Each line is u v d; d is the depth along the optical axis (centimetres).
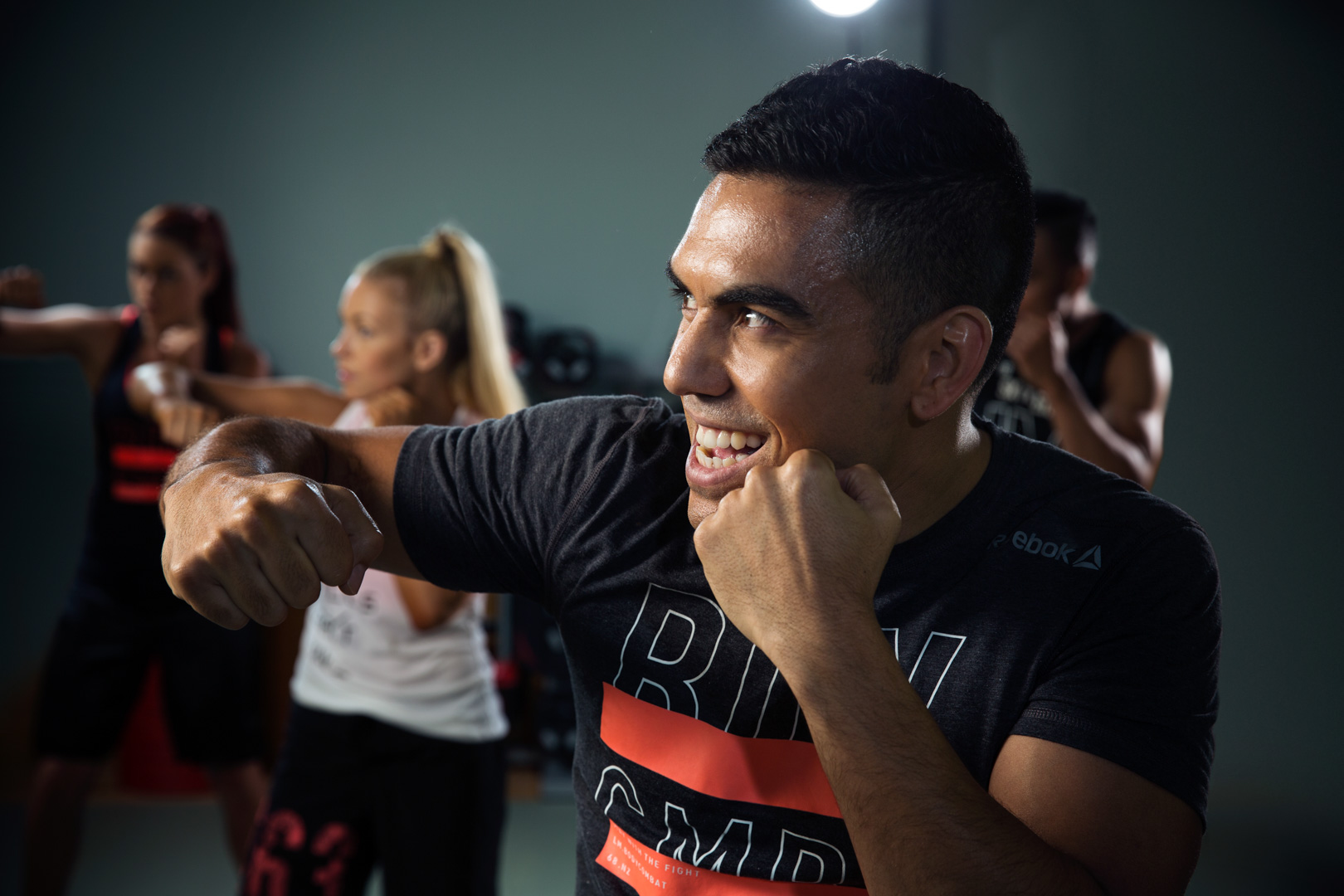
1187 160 289
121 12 407
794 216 67
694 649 80
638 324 436
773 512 67
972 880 60
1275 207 261
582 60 428
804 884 78
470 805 174
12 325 262
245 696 264
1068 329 220
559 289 433
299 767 172
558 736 368
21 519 388
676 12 428
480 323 196
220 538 69
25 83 402
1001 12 368
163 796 342
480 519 89
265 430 87
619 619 82
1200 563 73
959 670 73
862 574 66
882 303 69
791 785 77
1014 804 68
